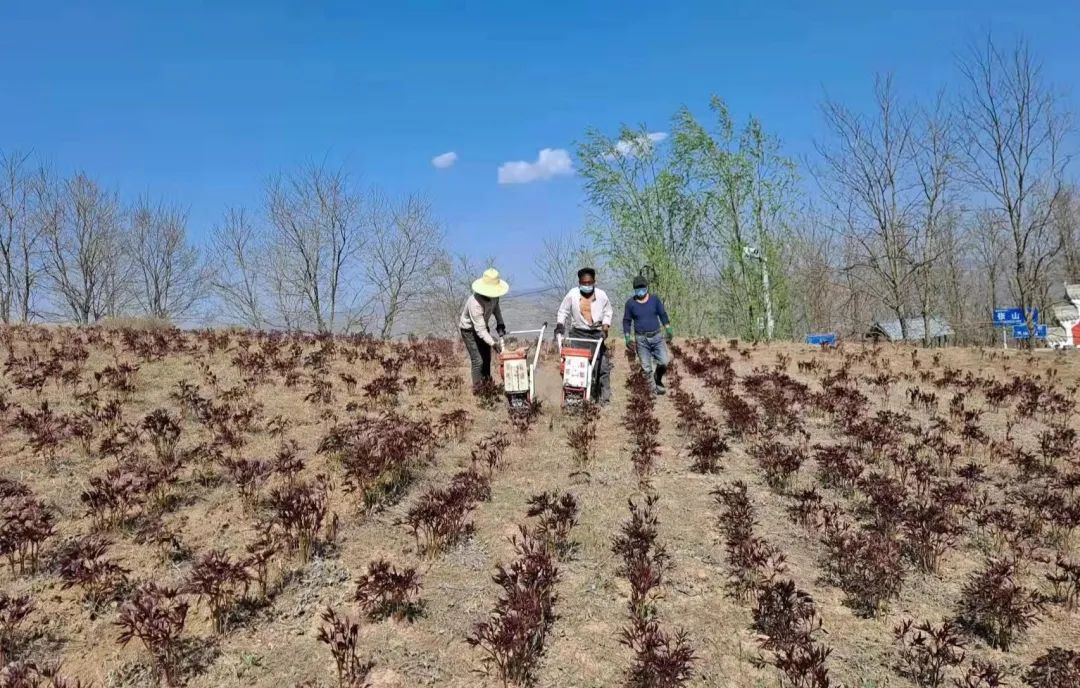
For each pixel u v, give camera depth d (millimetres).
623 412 8883
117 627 3826
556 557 4844
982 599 4094
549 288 33281
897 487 5957
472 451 6562
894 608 4355
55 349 10461
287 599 4168
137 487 5137
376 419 7055
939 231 27281
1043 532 5387
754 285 24594
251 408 7711
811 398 9281
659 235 26875
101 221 30984
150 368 9742
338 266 31734
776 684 3604
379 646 3781
